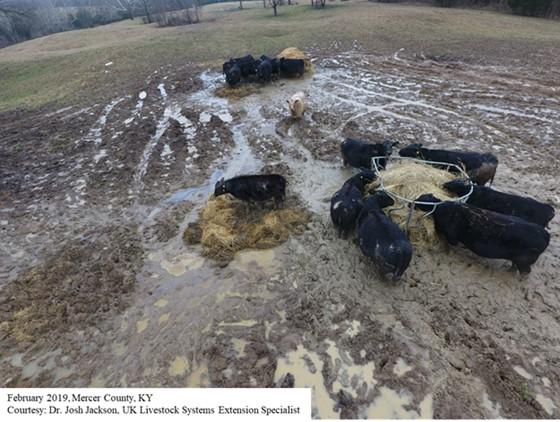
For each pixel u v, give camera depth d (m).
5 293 5.70
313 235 6.47
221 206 7.11
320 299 5.33
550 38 17.86
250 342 4.83
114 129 11.33
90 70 17.83
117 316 5.26
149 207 7.56
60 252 6.51
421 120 10.59
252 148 9.66
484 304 5.13
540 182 7.59
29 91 16.08
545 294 5.23
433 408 4.04
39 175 9.05
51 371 4.62
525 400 4.07
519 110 10.79
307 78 14.73
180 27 29.53
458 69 14.55
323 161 8.82
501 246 5.24
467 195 6.06
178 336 4.96
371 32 20.86
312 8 32.28
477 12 25.66
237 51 19.30
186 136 10.54
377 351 4.62
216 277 5.81
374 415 4.03
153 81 15.63
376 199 6.27
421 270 5.68
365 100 12.24
